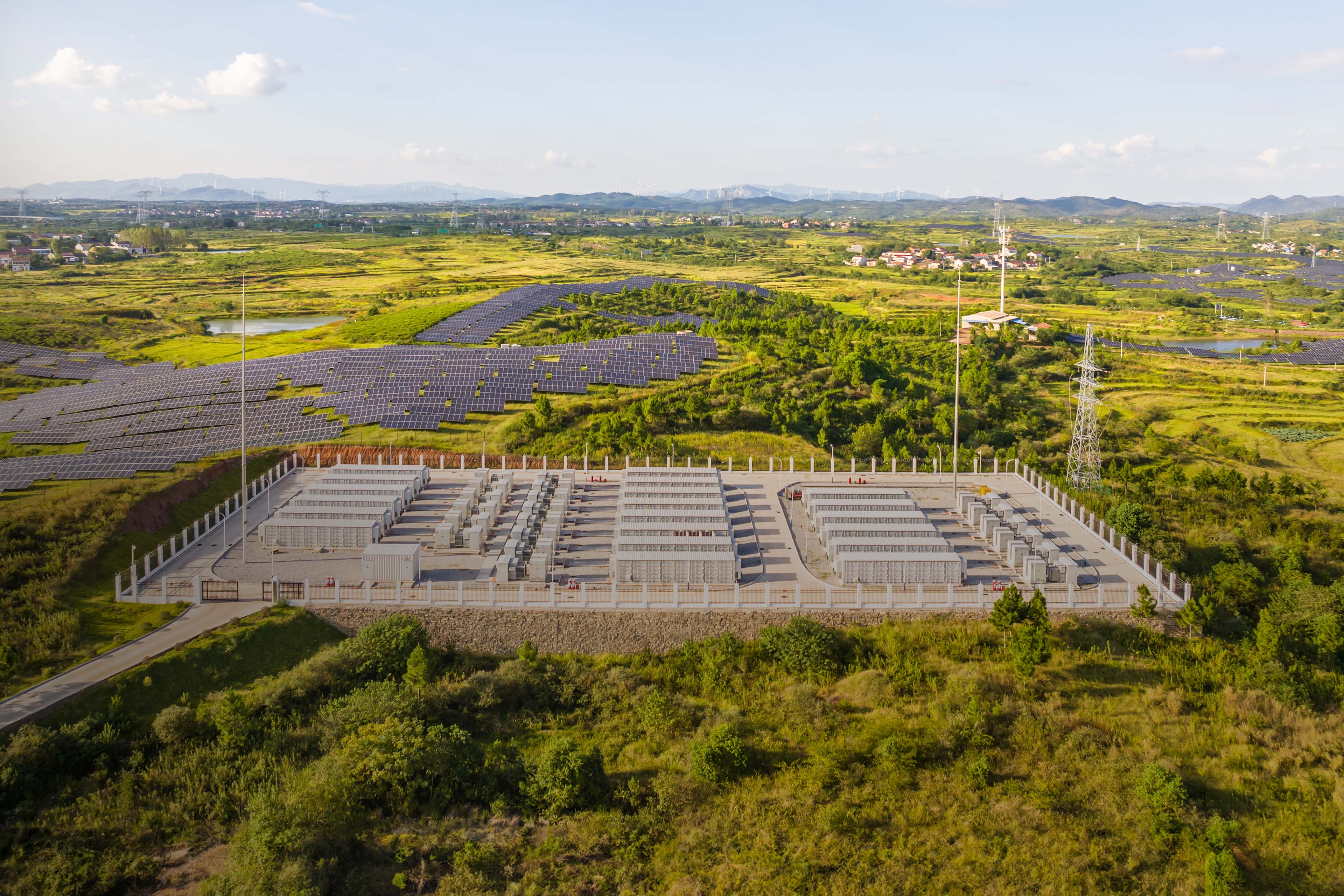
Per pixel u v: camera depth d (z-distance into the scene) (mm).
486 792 49438
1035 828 47219
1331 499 109000
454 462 102938
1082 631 63250
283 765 49469
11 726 48469
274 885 39969
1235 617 68750
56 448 101250
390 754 48906
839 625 64500
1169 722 55438
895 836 46969
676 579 69812
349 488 87062
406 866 44031
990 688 57531
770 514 87312
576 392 125000
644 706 57344
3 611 59625
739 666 61312
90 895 40656
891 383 143375
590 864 44938
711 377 137000
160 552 70812
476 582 69125
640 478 95062
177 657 56375
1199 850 45438
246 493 74500
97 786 47000
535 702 57812
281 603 63844
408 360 133750
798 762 52719
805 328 176750
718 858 45406
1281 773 51594
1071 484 98000
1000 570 73500
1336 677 60281
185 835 44781
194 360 152250
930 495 95000
